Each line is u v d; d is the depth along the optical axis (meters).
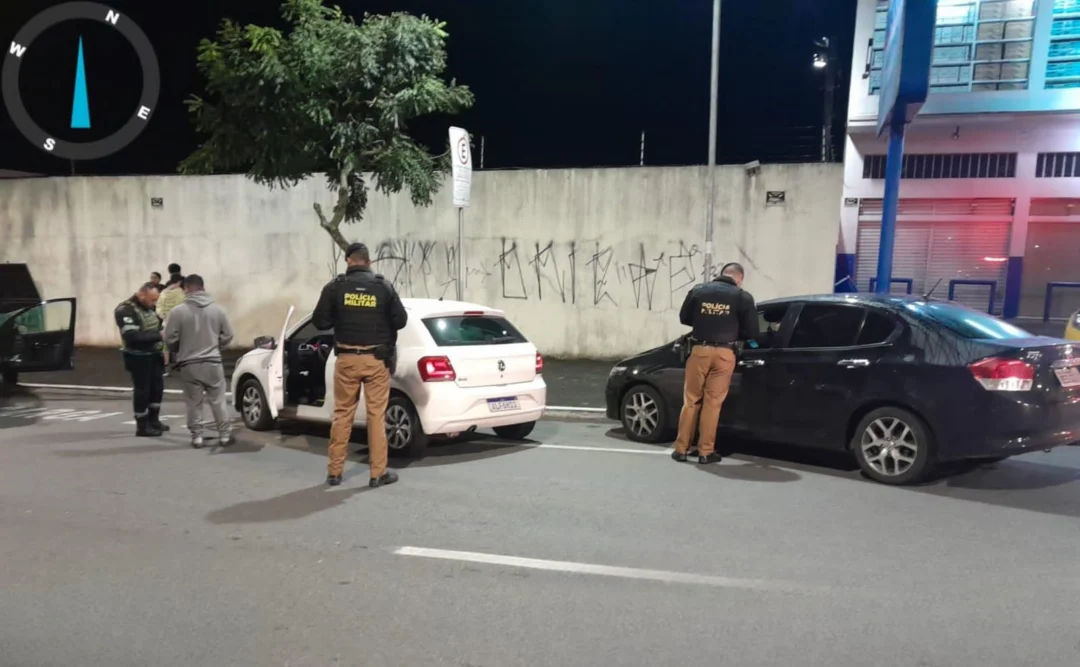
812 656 3.50
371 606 4.04
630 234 13.10
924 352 6.17
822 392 6.65
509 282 13.78
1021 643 3.62
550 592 4.21
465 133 9.41
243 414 8.98
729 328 6.90
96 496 6.08
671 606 4.04
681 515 5.55
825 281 12.20
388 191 11.79
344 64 10.02
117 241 15.97
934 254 15.39
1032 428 5.72
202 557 4.75
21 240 16.52
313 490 6.23
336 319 6.32
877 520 5.43
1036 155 14.48
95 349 16.06
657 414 7.96
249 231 15.16
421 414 7.05
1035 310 14.91
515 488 6.28
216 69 9.86
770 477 6.63
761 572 4.48
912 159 15.36
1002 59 14.23
